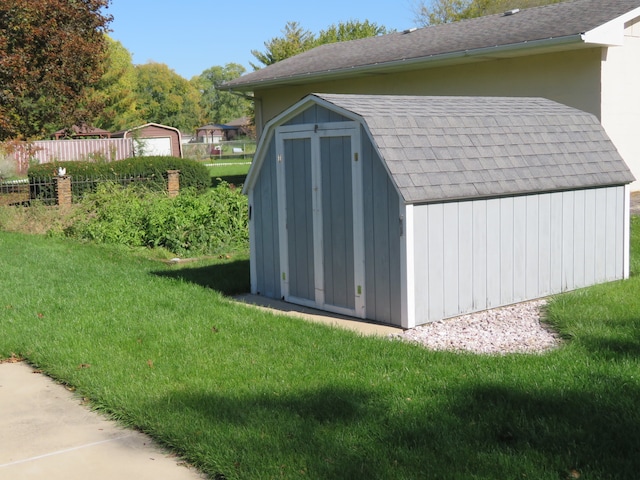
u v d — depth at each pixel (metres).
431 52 17.56
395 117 7.33
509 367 5.43
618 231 8.80
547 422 4.36
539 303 7.82
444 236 7.18
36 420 4.86
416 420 4.44
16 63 21.69
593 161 8.55
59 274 9.86
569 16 16.47
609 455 3.91
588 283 8.52
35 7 21.78
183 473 4.02
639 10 15.09
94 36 25.33
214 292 8.61
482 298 7.56
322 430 4.34
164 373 5.54
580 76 15.25
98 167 21.50
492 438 4.17
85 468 4.12
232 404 4.81
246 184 8.92
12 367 6.07
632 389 4.86
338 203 7.63
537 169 7.95
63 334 6.70
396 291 7.09
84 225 14.11
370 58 19.91
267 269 8.83
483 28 19.12
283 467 3.88
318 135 7.75
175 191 20.69
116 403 4.95
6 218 16.16
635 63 15.71
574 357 5.61
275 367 5.61
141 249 12.50
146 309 7.65
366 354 5.93
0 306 7.89
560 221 8.18
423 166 7.07
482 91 17.33
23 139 23.20
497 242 7.63
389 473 3.76
